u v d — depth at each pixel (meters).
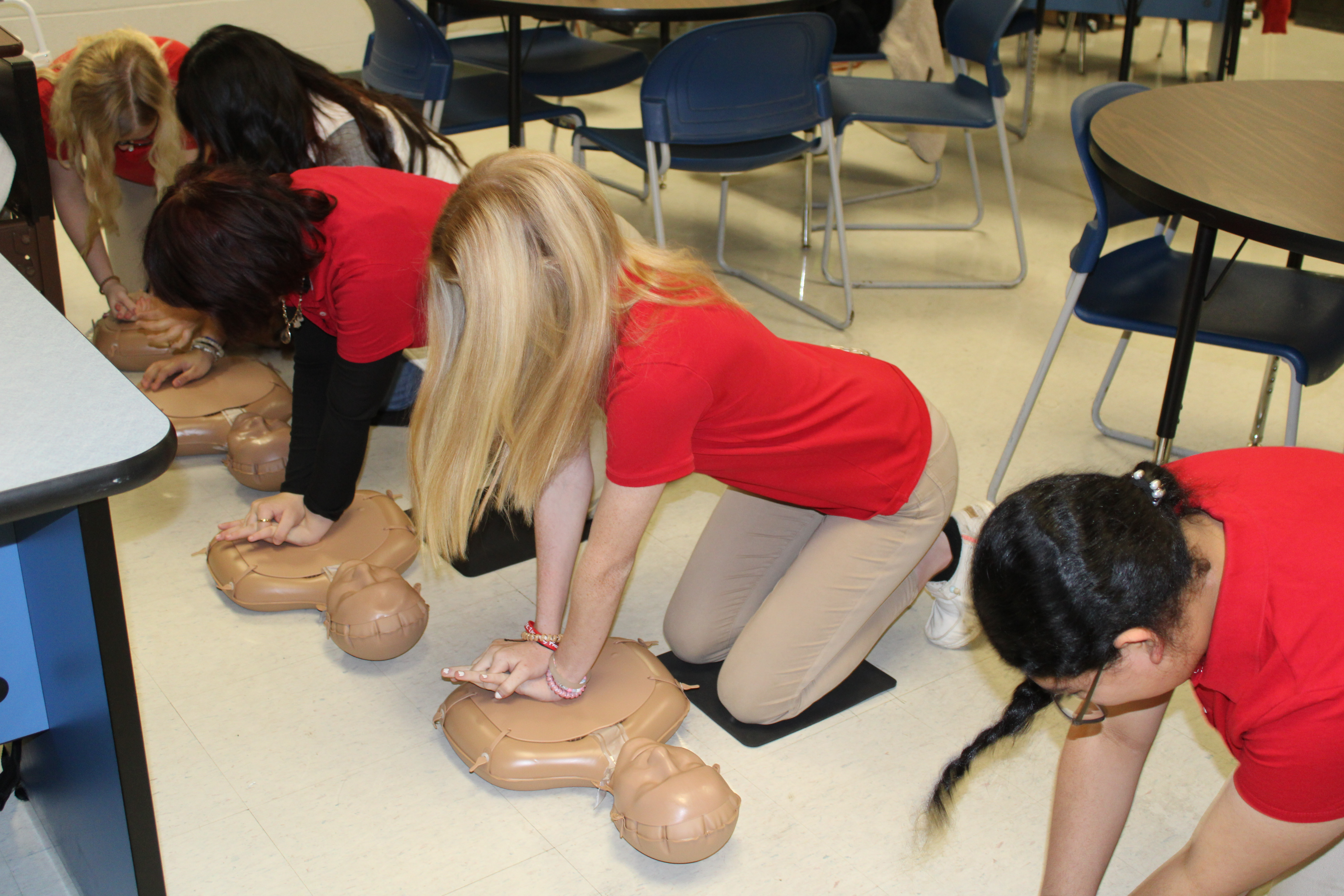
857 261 3.83
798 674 1.77
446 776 1.69
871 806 1.65
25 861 1.56
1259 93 2.39
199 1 5.22
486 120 3.16
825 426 1.51
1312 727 0.89
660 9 2.94
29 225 2.45
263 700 1.82
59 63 2.60
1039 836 1.61
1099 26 7.26
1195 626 0.92
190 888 1.47
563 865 1.54
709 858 1.54
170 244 1.45
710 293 1.33
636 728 1.67
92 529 1.05
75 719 1.27
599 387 1.35
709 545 1.92
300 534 2.06
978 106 3.48
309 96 2.06
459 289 1.27
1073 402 2.93
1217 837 1.02
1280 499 1.01
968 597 1.95
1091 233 2.14
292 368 2.96
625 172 4.61
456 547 1.45
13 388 1.08
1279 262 3.81
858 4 4.18
